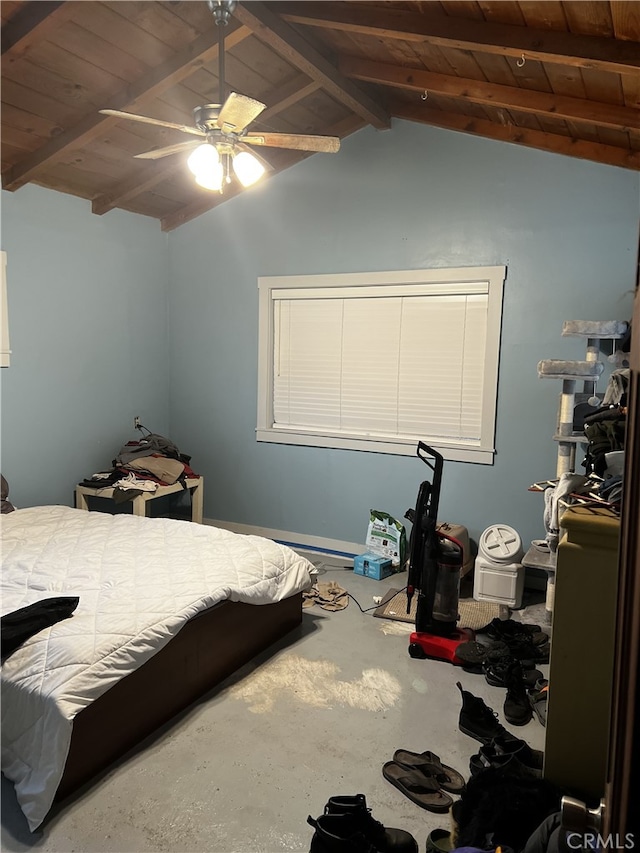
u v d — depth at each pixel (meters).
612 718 0.89
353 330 4.58
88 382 4.66
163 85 3.25
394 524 4.28
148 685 2.33
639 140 3.32
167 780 2.10
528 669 2.88
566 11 2.24
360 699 2.64
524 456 4.07
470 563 4.20
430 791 2.04
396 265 4.35
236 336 5.02
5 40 2.75
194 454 5.32
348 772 2.16
